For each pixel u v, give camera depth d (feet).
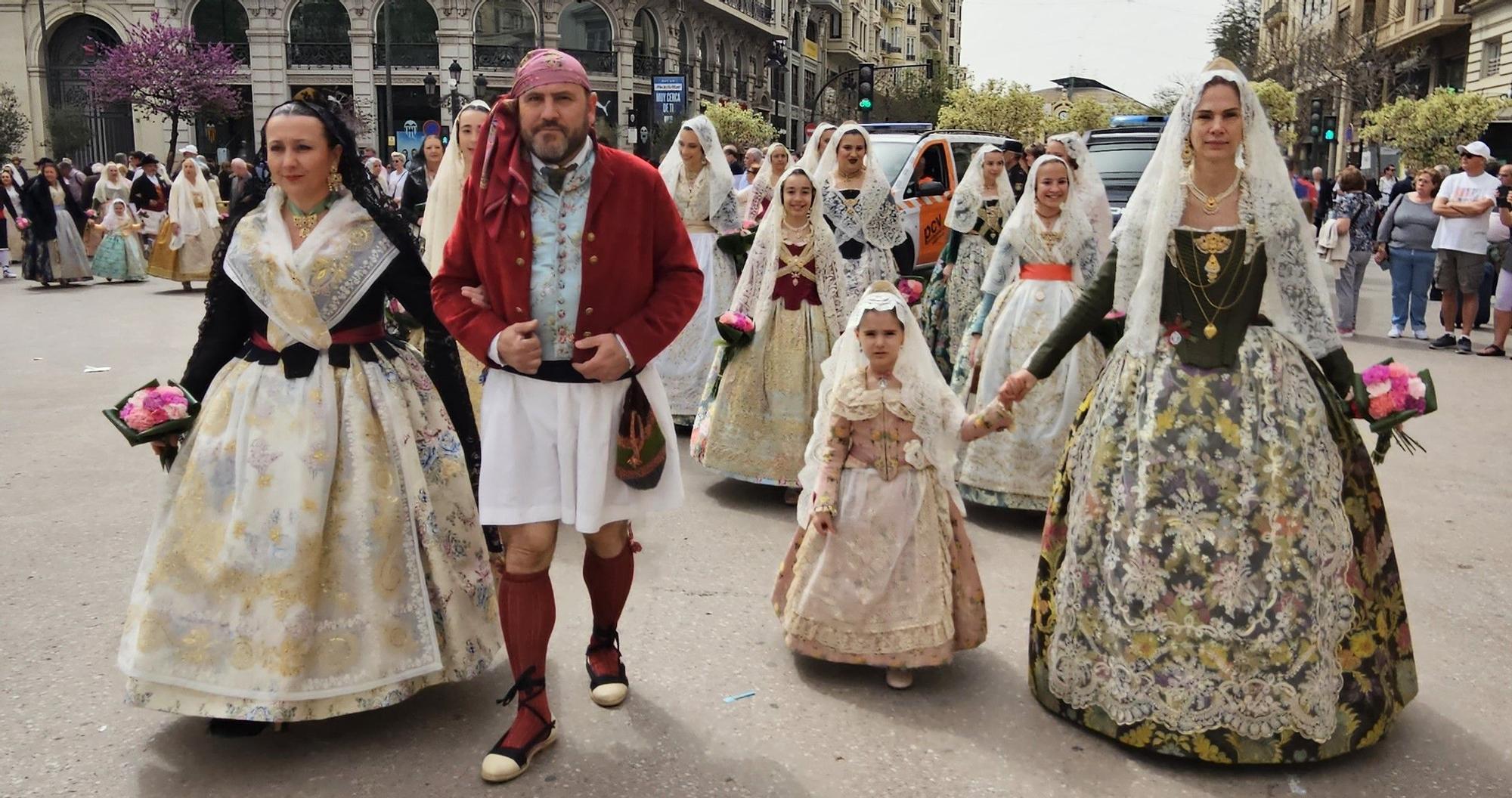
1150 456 10.69
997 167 25.18
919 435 12.62
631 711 11.88
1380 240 40.73
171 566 10.52
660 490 11.26
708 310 24.80
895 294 12.75
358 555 10.67
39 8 132.26
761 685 12.62
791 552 13.55
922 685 12.69
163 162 134.62
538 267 10.46
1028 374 11.71
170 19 131.85
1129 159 48.21
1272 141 10.73
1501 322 36.06
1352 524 11.02
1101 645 11.17
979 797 10.28
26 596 14.78
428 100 125.49
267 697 10.25
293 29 131.54
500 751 10.57
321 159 10.94
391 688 10.74
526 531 10.68
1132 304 11.10
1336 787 10.46
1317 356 10.94
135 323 41.29
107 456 22.17
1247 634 10.43
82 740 11.07
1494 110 92.38
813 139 26.68
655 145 125.39
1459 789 10.43
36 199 53.52
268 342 10.96
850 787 10.43
